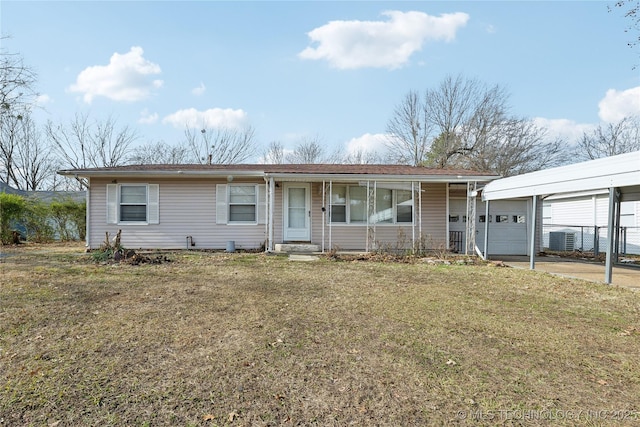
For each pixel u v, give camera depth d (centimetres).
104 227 1196
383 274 796
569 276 793
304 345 364
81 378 288
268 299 555
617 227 1084
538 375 302
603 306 532
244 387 277
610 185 670
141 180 1203
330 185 1149
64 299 542
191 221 1217
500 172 2677
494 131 2708
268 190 1189
